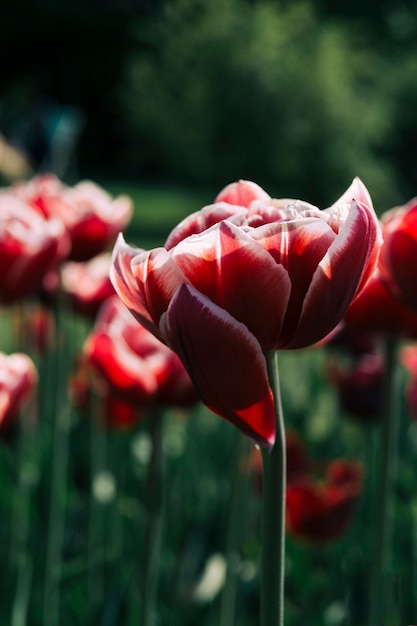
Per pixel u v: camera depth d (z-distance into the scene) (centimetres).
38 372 150
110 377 81
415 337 74
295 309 47
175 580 117
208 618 118
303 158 801
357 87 830
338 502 103
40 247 88
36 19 1400
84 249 103
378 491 77
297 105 787
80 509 148
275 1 857
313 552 120
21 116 763
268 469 48
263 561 48
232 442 146
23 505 126
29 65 1443
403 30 1268
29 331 142
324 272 46
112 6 1420
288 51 791
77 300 118
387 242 58
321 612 114
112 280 49
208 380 47
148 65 827
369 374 117
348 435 165
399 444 152
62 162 763
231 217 49
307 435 159
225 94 787
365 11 1305
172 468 145
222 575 109
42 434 149
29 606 119
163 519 129
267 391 47
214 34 790
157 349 89
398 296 60
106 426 121
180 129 806
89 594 120
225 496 142
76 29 1409
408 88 898
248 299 46
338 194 805
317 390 171
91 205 106
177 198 1038
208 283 47
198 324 46
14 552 118
